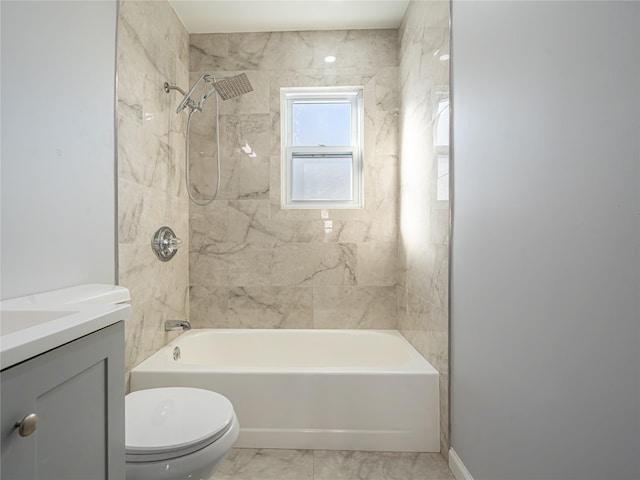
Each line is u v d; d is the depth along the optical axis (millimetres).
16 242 978
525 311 957
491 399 1146
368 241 2381
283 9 2166
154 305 1867
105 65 1396
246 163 2383
